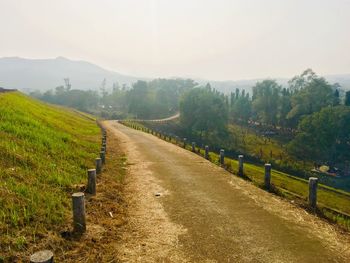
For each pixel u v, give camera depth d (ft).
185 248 25.09
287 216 32.94
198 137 298.56
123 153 78.69
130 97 492.13
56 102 577.02
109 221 29.73
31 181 33.86
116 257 23.29
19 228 24.17
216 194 41.11
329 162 223.92
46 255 16.81
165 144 104.32
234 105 416.87
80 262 21.91
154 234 27.76
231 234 27.91
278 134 328.90
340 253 24.72
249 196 40.34
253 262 22.90
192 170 57.72
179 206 35.83
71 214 29.12
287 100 339.57
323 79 323.98
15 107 82.28
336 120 219.41
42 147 49.06
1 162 35.99
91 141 89.86
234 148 255.70
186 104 313.53
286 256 23.93
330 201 95.76
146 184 46.24
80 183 39.17
